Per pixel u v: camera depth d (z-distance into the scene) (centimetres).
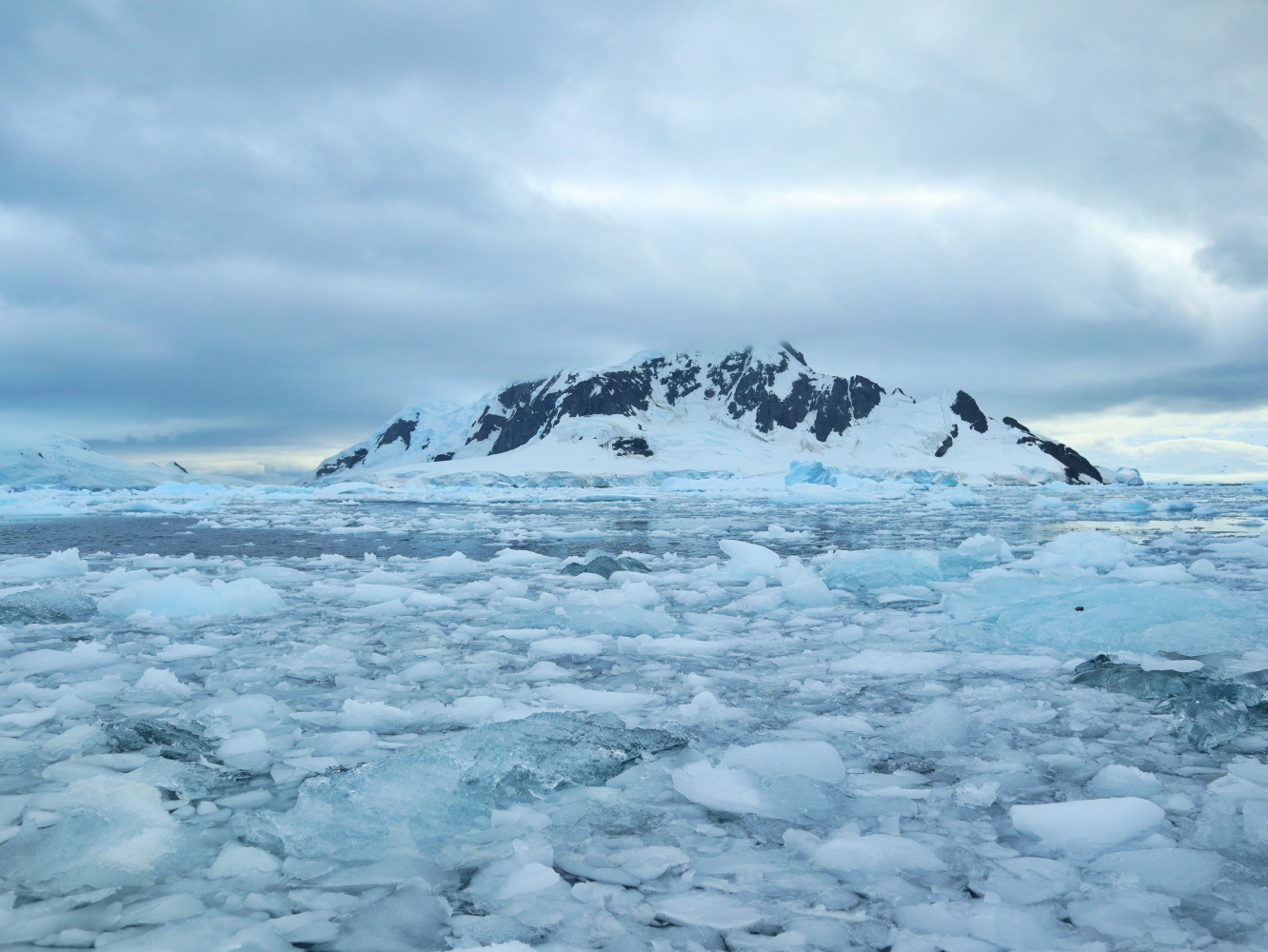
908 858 230
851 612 670
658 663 496
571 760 304
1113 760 314
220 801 280
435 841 248
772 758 311
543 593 727
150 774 297
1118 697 402
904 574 814
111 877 221
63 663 489
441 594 786
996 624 582
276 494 5897
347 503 4644
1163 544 1277
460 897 213
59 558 976
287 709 394
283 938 191
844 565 837
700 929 195
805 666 484
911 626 600
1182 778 293
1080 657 493
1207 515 2494
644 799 281
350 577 945
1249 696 369
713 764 316
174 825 255
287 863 231
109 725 352
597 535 1694
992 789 280
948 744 333
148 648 536
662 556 1219
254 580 734
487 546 1430
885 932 193
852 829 253
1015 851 236
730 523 2180
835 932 193
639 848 242
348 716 381
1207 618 526
